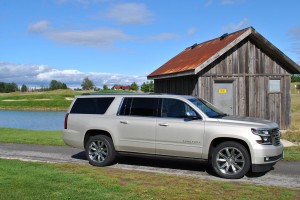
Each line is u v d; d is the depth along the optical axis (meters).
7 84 140.25
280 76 18.88
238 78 18.33
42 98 71.44
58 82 121.62
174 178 7.86
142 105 9.49
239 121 8.54
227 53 18.19
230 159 8.43
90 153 9.95
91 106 10.13
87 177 7.70
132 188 6.88
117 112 9.71
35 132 18.81
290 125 18.91
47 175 7.84
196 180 7.74
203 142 8.62
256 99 18.55
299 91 68.25
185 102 9.04
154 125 9.14
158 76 21.64
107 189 6.77
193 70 17.14
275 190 7.07
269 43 17.98
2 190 6.65
